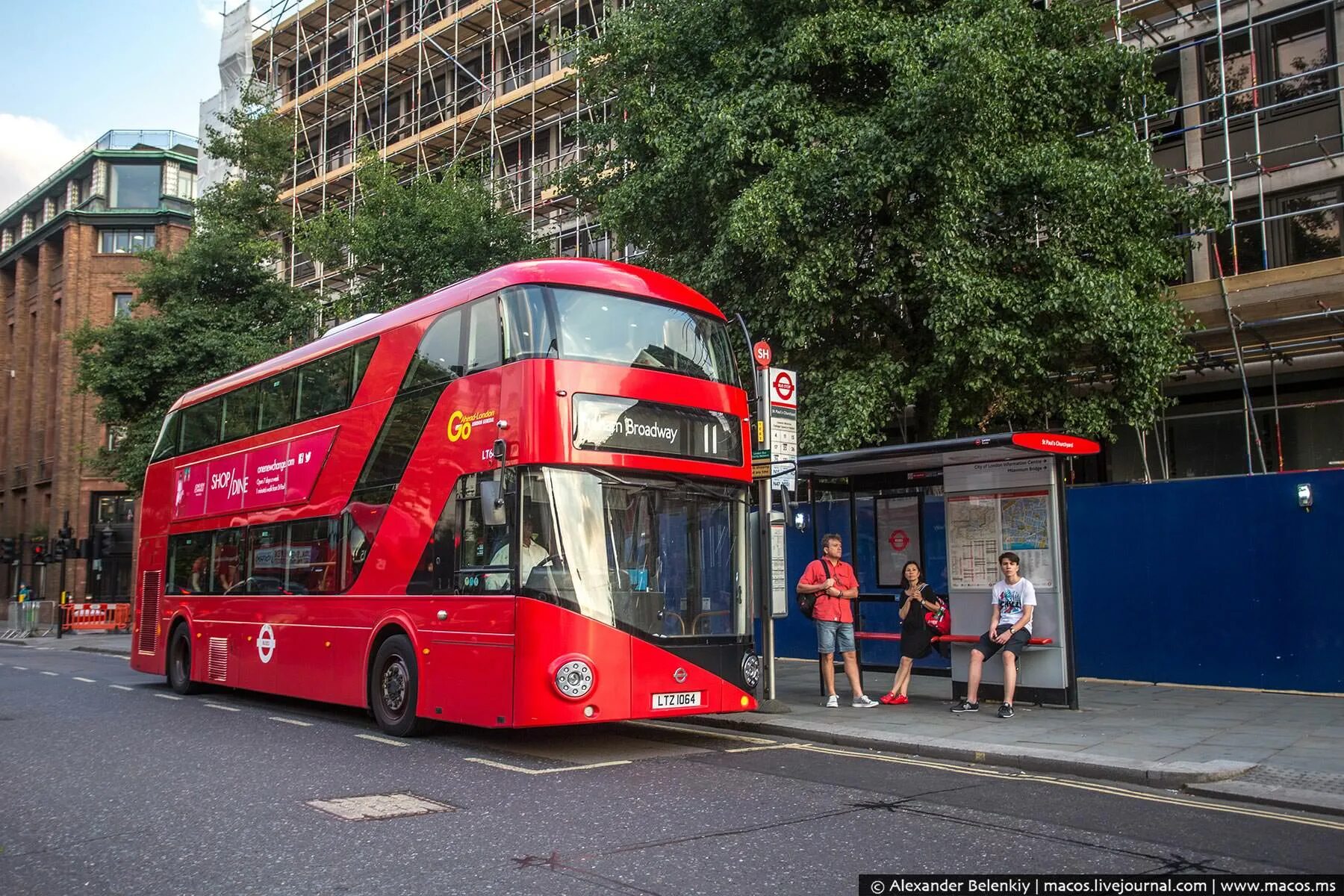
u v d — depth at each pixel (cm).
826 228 1357
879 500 1452
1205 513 1276
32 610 3712
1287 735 907
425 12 3553
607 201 1641
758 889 498
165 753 936
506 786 764
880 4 1407
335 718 1233
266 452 1348
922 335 1444
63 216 4716
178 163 4797
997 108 1290
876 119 1344
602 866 540
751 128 1398
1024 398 1412
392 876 527
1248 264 1750
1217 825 628
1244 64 1789
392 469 1070
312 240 2306
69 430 4566
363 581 1098
